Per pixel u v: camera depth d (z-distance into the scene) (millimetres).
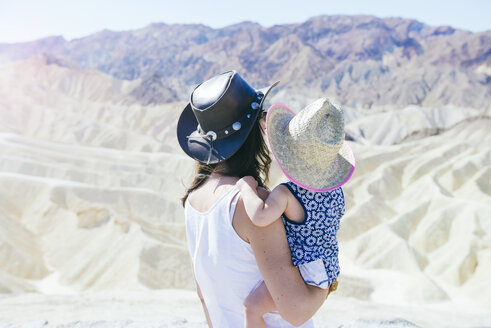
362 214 76312
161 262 47406
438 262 61031
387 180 88750
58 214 66062
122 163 97500
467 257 58812
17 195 70312
